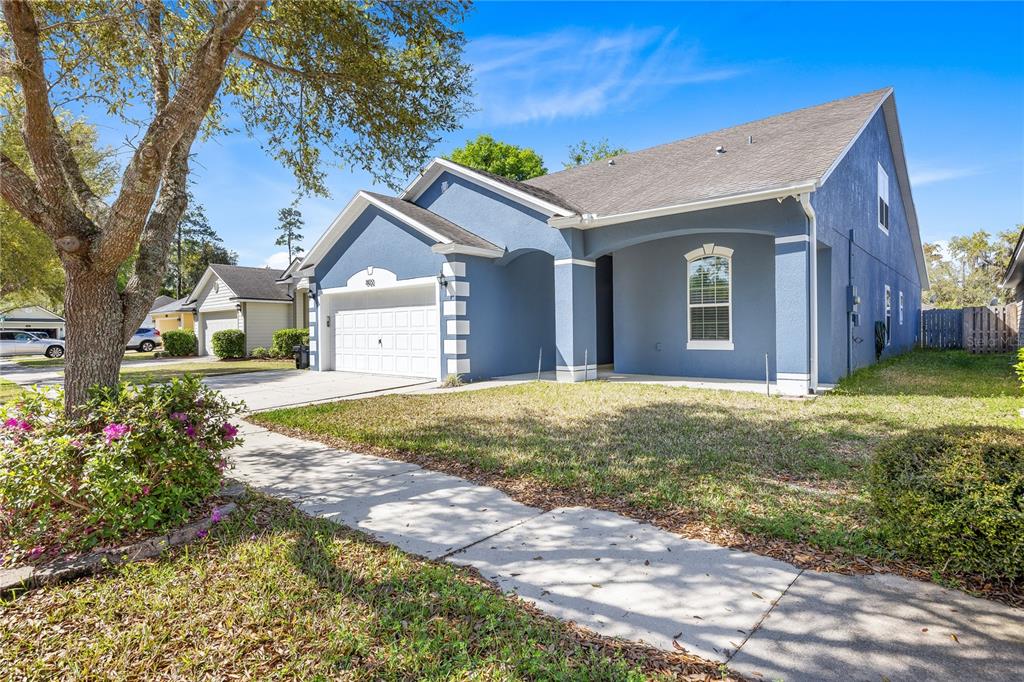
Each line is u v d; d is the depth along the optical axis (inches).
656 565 134.0
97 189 373.7
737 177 425.1
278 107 294.4
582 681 90.0
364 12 258.2
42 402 167.0
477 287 517.0
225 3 187.8
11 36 160.4
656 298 529.7
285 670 92.9
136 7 215.9
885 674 92.3
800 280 373.7
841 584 122.8
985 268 1758.1
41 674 93.3
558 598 119.0
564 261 480.4
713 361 495.5
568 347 480.1
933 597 116.6
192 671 93.7
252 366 768.3
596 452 233.1
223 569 131.5
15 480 134.3
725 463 212.5
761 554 138.8
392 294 571.2
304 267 657.6
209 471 167.0
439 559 139.2
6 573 125.2
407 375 555.8
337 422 315.9
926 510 127.6
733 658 97.3
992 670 92.7
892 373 491.8
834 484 186.9
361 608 113.2
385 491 195.0
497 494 190.4
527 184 645.9
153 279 195.9
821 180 354.3
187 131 209.5
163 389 166.6
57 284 919.0
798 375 376.5
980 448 130.2
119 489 138.6
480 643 101.3
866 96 563.5
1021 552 116.0
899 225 721.0
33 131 163.9
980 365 565.9
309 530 155.8
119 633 105.2
